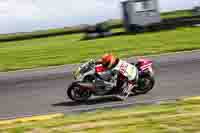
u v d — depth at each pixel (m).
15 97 22.88
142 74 20.16
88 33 63.09
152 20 58.91
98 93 19.92
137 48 40.97
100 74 19.58
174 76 24.28
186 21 60.88
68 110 18.67
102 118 16.34
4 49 62.94
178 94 19.75
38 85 25.70
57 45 56.78
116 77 19.64
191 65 27.36
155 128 14.23
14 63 39.28
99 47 46.09
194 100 18.11
